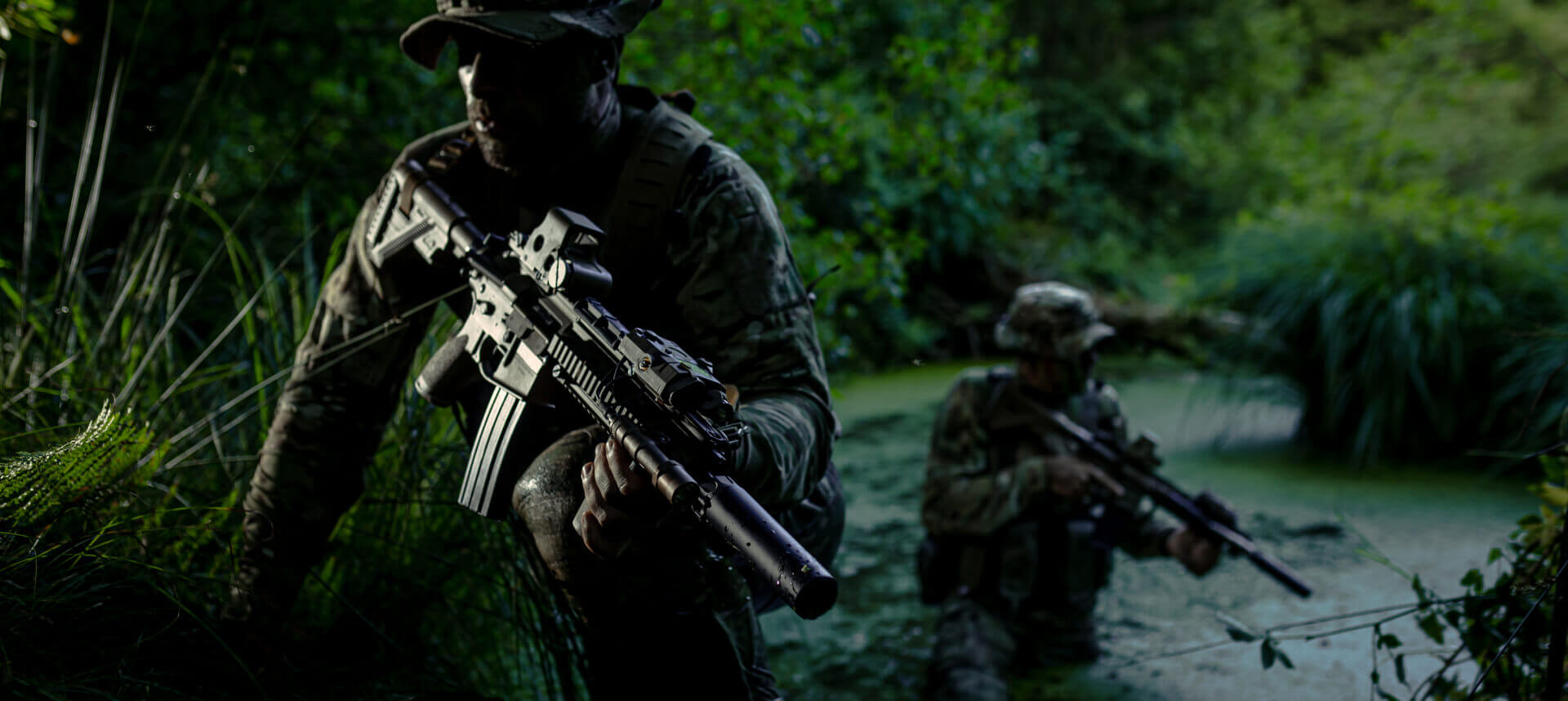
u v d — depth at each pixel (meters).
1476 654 1.89
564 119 1.68
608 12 1.71
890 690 2.84
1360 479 4.68
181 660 1.68
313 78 3.73
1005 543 2.99
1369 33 13.20
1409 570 3.58
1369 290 5.16
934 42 4.64
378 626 2.07
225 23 3.59
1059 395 3.16
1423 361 4.88
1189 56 12.47
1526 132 9.38
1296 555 3.80
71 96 3.51
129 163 3.44
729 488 1.29
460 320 1.93
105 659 1.58
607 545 1.40
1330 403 5.00
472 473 1.67
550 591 1.98
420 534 2.21
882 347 7.28
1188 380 6.74
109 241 3.45
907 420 5.77
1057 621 3.04
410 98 3.92
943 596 3.15
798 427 1.63
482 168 1.86
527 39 1.58
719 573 1.69
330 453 1.88
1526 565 1.87
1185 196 11.27
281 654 1.81
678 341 1.74
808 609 1.20
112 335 2.21
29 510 1.58
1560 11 10.29
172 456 2.13
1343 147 9.21
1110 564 3.12
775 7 3.81
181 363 2.39
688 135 1.77
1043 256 8.65
